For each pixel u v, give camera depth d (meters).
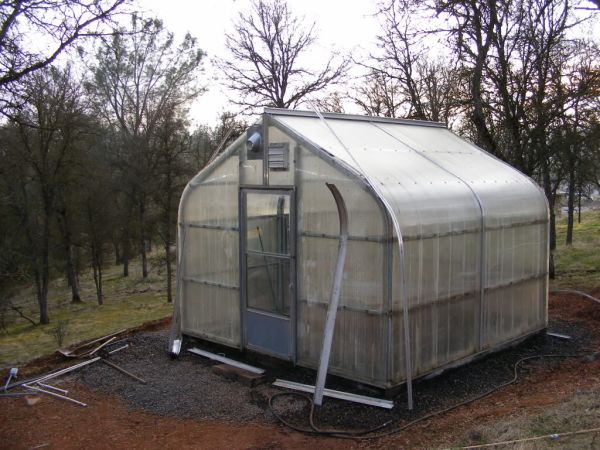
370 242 6.53
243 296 8.25
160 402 6.82
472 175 8.18
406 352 6.26
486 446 5.02
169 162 21.08
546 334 9.11
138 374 7.82
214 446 5.65
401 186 6.91
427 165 8.00
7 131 19.12
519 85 13.54
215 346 8.88
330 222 7.02
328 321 6.59
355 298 6.72
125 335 9.98
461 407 6.38
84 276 31.25
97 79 28.33
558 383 7.04
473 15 13.21
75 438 5.95
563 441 4.92
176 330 9.02
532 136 13.65
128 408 6.71
